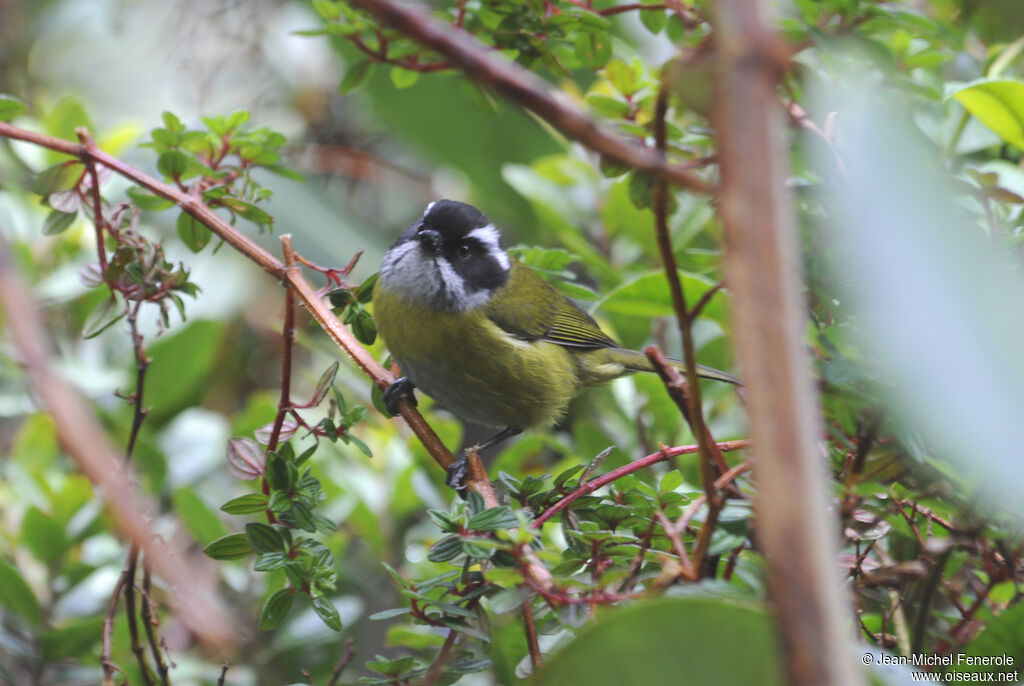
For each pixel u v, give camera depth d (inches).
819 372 184.9
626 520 207.5
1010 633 193.3
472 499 196.2
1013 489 90.0
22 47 450.0
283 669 325.1
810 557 83.8
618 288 286.5
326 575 203.3
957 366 86.5
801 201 204.5
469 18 265.4
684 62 103.6
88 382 364.2
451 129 467.5
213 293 441.4
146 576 229.5
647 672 142.8
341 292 248.8
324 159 506.0
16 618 296.5
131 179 237.6
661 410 325.4
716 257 273.6
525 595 179.5
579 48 257.8
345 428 216.8
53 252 384.8
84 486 322.0
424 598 188.1
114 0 514.0
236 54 487.2
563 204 373.1
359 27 250.5
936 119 270.4
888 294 92.4
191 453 370.3
